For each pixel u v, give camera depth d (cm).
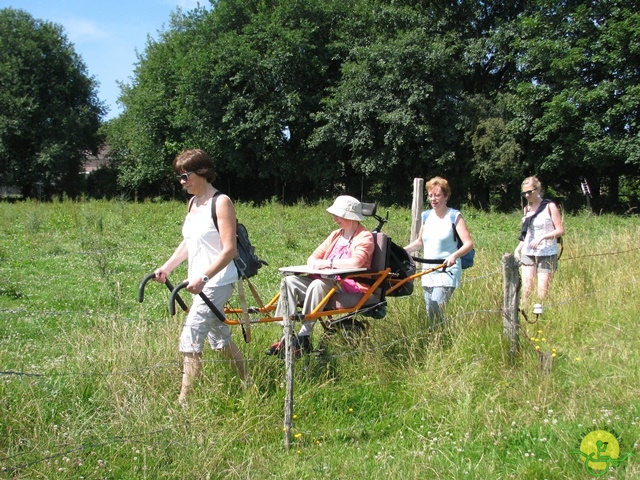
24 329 660
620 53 2398
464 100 2911
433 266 593
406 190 3178
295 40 3112
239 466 387
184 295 828
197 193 457
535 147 2833
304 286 515
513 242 1381
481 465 394
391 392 507
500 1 3022
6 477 358
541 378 503
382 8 3077
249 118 3234
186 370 459
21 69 4194
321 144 3297
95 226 1602
